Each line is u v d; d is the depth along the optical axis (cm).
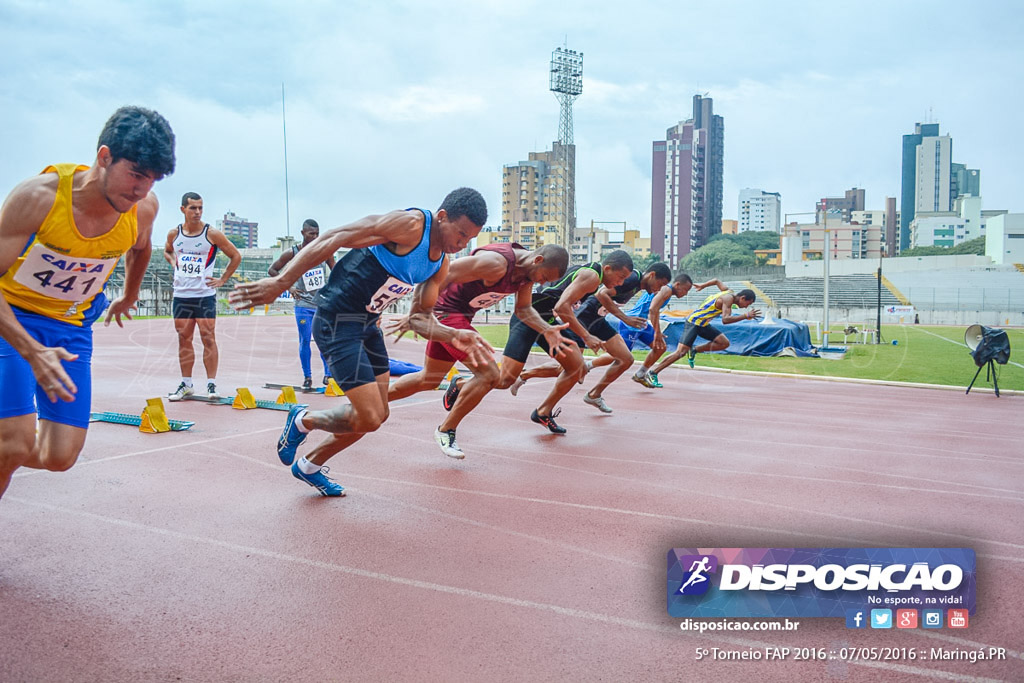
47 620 238
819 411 819
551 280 504
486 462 489
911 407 880
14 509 350
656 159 12425
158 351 1254
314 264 319
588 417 715
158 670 210
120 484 400
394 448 525
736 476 471
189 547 308
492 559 305
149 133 249
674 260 12406
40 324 279
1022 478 493
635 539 335
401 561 299
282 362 1150
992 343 1009
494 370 481
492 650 227
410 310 388
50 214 255
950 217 14188
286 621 243
